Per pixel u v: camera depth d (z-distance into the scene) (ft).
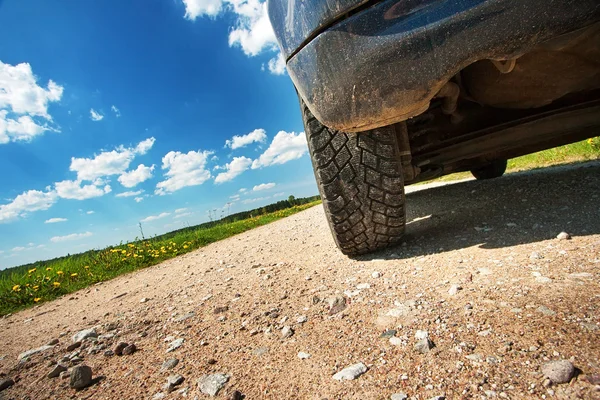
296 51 4.65
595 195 6.93
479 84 6.14
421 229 8.10
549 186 8.73
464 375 2.77
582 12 3.54
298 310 4.98
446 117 8.07
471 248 5.78
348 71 4.20
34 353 5.71
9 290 14.33
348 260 7.02
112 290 11.65
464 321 3.53
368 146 5.65
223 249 15.96
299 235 13.05
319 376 3.26
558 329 3.00
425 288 4.62
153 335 5.40
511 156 10.06
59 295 13.55
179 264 14.48
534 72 5.50
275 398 3.08
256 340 4.34
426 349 3.20
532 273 4.22
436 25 3.75
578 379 2.43
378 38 3.97
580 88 5.99
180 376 3.81
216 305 6.21
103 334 6.10
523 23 3.60
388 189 5.81
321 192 6.20
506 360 2.81
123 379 4.08
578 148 15.89
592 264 4.10
